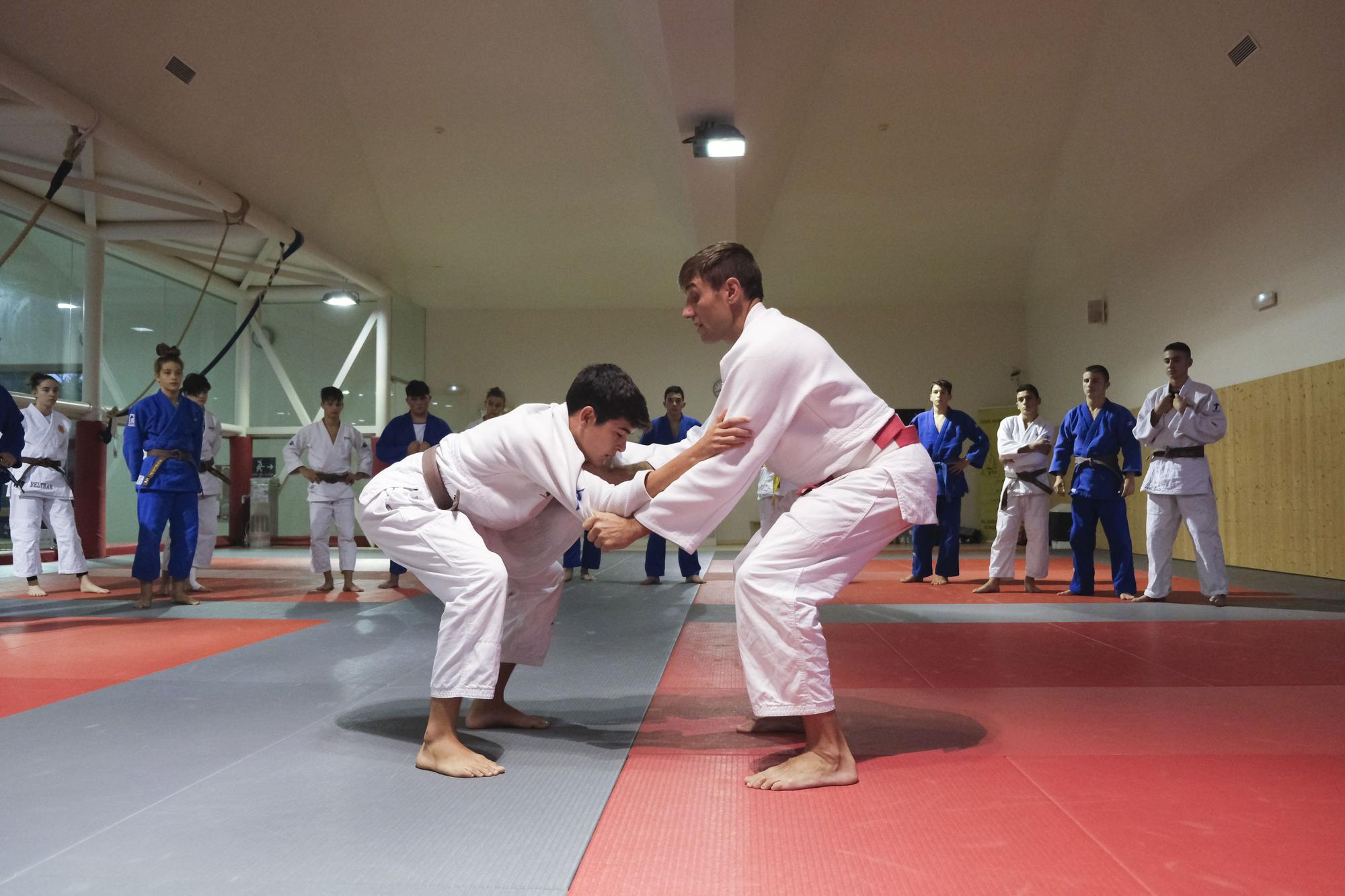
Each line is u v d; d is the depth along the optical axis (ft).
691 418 25.23
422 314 52.42
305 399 46.55
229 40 28.17
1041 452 22.61
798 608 7.24
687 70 22.70
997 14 33.09
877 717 9.36
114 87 26.21
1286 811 6.29
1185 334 33.91
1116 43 32.73
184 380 20.67
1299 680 11.16
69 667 12.23
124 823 6.15
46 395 22.98
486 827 6.07
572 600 20.61
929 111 37.52
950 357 51.96
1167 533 19.99
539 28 31.91
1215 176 31.48
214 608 19.25
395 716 9.45
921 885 5.09
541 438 7.91
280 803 6.59
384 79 33.94
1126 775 7.19
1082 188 40.06
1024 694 10.46
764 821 6.21
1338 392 25.32
